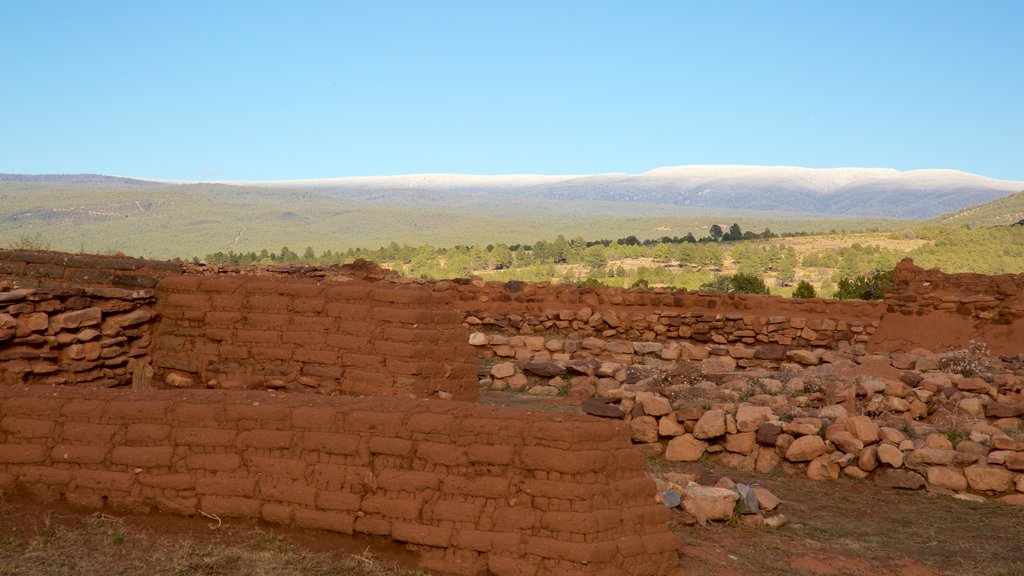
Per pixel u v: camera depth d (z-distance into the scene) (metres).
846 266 126.06
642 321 24.28
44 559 6.51
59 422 7.77
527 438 6.92
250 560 6.65
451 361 12.14
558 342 21.30
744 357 20.91
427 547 6.85
